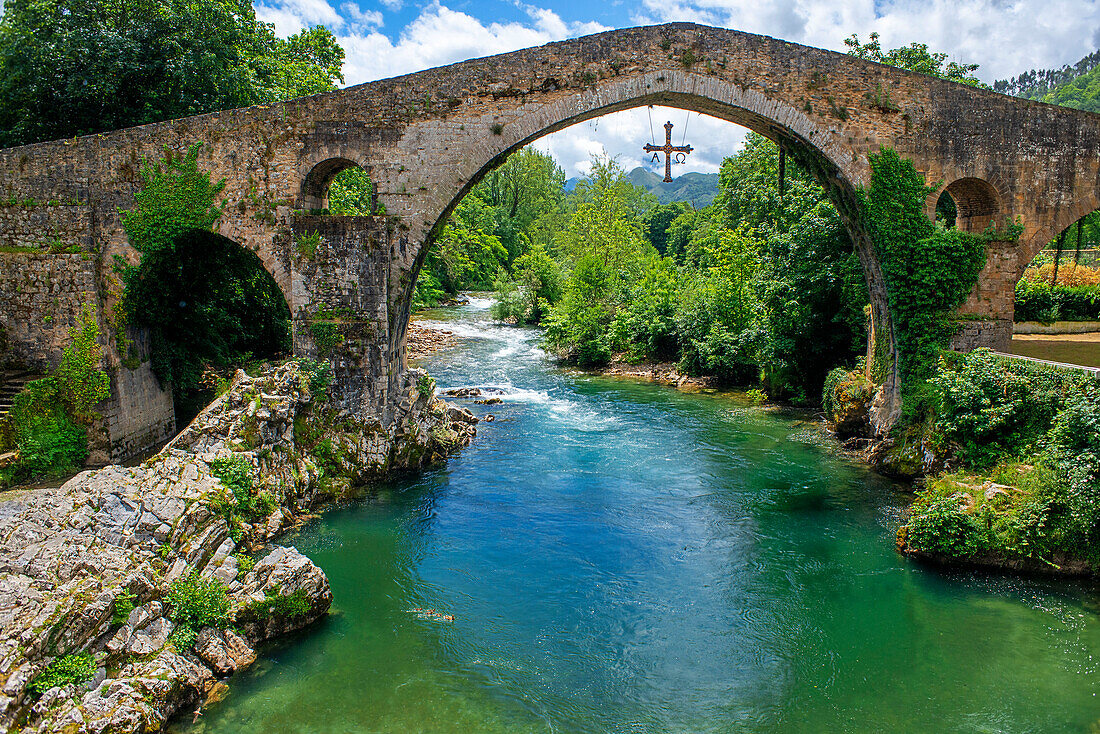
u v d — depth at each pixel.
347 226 16.77
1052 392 13.90
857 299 22.42
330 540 13.82
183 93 20.33
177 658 8.80
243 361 23.25
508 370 31.45
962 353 17.08
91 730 7.30
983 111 18.06
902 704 9.04
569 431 21.39
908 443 17.00
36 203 17.28
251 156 17.23
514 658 10.00
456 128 17.30
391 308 17.55
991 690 9.27
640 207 83.00
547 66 17.22
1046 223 18.52
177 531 10.74
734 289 28.78
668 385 28.80
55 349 16.77
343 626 10.73
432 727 8.50
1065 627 10.61
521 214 71.44
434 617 11.03
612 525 14.53
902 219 17.94
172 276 18.83
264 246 17.41
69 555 9.14
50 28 19.33
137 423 18.02
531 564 12.87
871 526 14.37
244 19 24.22
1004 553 12.16
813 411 24.03
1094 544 11.74
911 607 11.29
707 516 14.96
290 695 9.02
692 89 17.41
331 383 16.94
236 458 13.62
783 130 18.12
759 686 9.44
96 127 20.02
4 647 7.51
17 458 15.62
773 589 11.93
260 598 10.12
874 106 17.80
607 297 35.34
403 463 17.61
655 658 10.05
